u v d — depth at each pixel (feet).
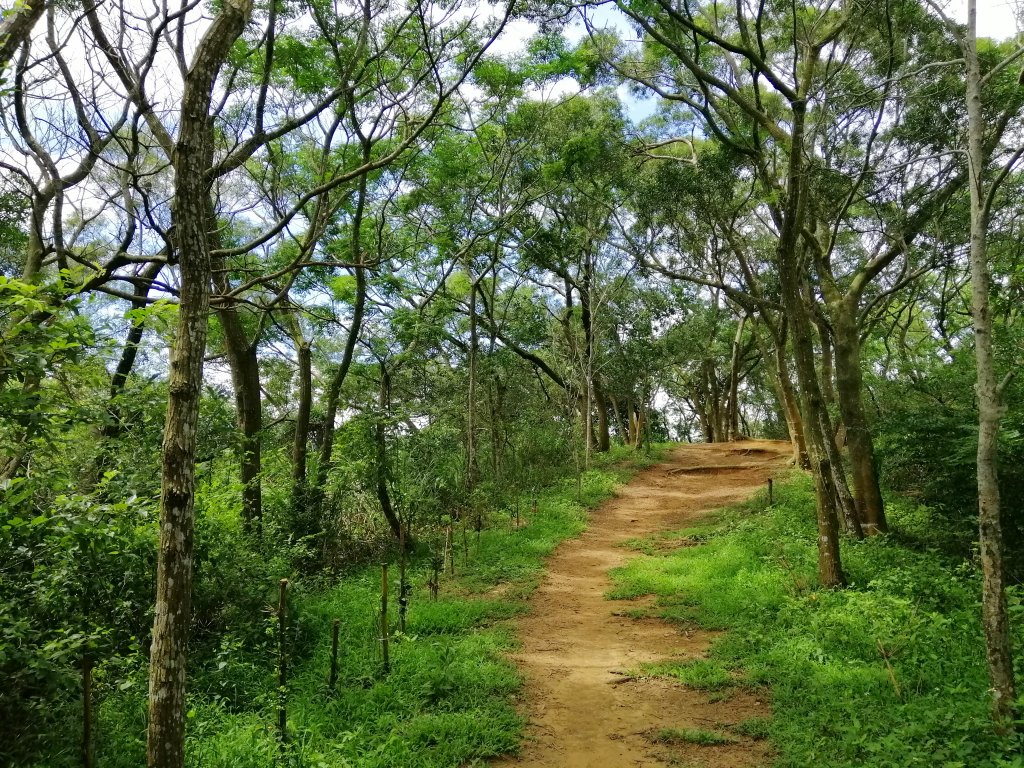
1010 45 37.65
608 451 95.91
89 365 18.10
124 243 34.06
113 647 19.47
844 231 56.85
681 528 52.95
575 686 23.40
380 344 52.26
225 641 22.02
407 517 44.62
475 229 56.59
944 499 36.37
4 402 14.25
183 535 12.57
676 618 30.17
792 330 33.19
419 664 23.53
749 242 66.44
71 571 17.62
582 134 51.60
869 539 38.32
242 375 38.60
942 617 23.90
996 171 37.58
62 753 15.93
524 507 57.06
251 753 16.78
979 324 17.30
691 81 48.55
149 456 21.53
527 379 90.17
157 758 12.19
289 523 39.01
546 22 35.42
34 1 20.68
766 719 20.10
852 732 17.10
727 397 143.64
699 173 42.29
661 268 52.80
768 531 42.96
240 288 27.37
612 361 87.35
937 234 39.04
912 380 47.93
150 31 24.70
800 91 37.96
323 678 22.63
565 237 67.41
